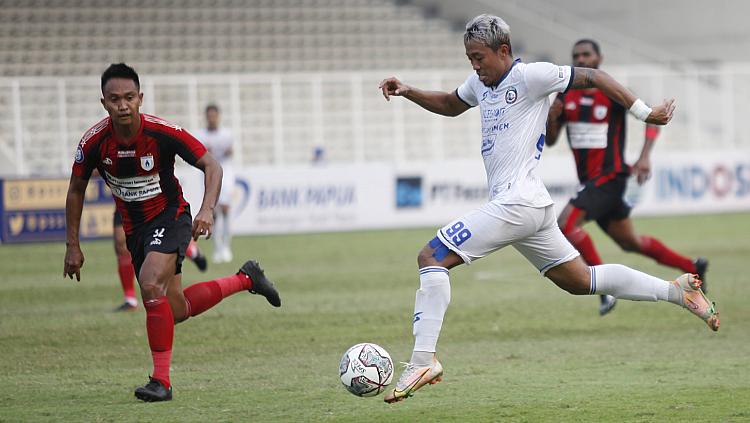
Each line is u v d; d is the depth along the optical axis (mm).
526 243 21781
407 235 69438
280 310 37031
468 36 21328
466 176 76438
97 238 67188
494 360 27344
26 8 95250
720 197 81875
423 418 20562
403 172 74750
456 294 40969
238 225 71125
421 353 20578
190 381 24781
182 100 88688
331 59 99812
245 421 20406
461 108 23250
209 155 22609
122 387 24141
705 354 27781
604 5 107938
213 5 102312
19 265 54656
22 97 84188
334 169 73125
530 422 20031
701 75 92500
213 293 24531
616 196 35531
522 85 21094
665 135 92188
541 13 110375
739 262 50219
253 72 96188
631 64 103750
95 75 91250
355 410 21406
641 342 29906
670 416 20344
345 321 34469
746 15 97750
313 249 61219
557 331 32094
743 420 19922
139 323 34281
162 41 96312
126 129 21969
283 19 103375
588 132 35188
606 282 22391
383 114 93438
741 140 93375
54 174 72250
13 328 33344
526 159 21312
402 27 106812
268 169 71625
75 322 34562
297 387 23984
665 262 36969
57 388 24016
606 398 22172
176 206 23156
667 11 103562
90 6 97500
